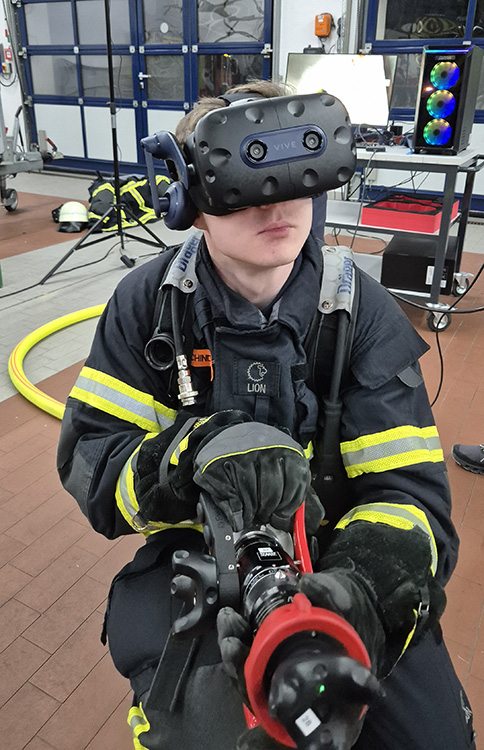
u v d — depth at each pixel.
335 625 0.46
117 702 1.30
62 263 3.88
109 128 7.11
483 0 4.91
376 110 3.12
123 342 0.82
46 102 7.41
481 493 1.98
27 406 2.45
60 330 3.18
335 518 0.87
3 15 7.17
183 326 0.78
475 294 3.64
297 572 0.61
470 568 1.67
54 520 1.83
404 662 0.76
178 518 0.72
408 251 3.28
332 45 5.62
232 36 6.03
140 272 0.85
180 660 0.70
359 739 0.73
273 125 0.58
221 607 0.58
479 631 1.48
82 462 0.80
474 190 5.47
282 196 0.60
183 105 6.54
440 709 0.73
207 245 0.75
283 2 5.67
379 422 0.78
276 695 0.42
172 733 0.70
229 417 0.68
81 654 1.41
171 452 0.68
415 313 3.38
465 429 2.33
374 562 0.65
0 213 5.64
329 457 0.82
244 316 0.74
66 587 1.59
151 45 6.44
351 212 3.53
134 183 5.23
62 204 5.50
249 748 0.51
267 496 0.61
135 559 0.85
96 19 6.65
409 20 5.22
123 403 0.82
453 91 2.76
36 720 1.26
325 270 0.79
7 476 2.02
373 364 0.78
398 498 0.76
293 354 0.75
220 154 0.58
